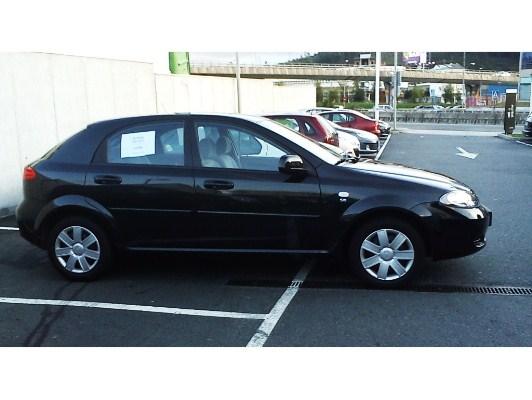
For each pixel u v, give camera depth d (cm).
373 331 392
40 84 865
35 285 502
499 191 973
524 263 537
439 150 1830
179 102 1511
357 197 462
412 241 463
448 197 463
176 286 491
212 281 502
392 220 464
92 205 493
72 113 937
